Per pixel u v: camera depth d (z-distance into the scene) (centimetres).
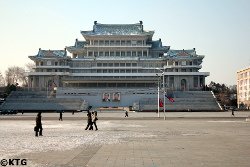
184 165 1930
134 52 17962
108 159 2150
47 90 15425
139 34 17538
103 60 17200
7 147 2742
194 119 7731
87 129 4722
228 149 2616
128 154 2370
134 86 16612
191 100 13988
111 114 10694
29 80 16900
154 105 13462
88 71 17300
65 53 17475
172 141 3222
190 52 17575
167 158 2188
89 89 15050
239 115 9788
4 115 10438
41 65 17088
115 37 17712
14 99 14112
